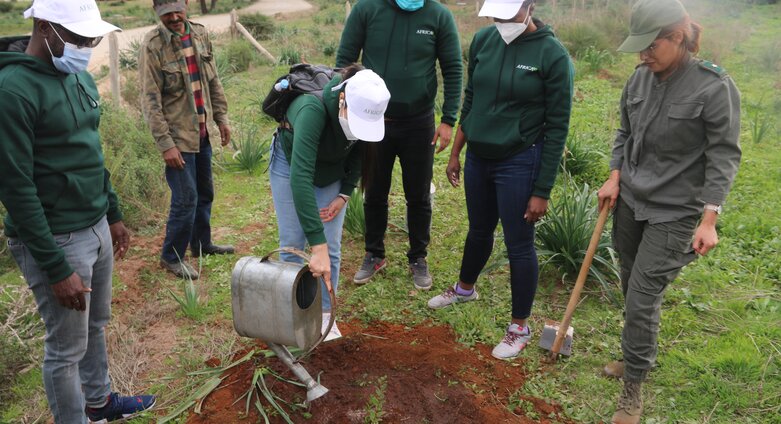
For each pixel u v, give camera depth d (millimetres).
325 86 2805
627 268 3242
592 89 9820
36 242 2301
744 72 10586
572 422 3031
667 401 3150
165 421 2973
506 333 3607
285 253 3277
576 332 3742
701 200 2732
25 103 2199
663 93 2783
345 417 2969
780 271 4344
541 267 4363
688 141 2754
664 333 3707
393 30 3773
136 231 5211
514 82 3174
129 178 5387
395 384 3193
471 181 3549
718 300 4023
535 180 3332
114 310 3967
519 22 3066
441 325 3840
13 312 3541
